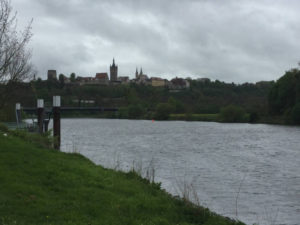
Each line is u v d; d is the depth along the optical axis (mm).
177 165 31531
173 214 10867
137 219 10023
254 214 17062
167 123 132000
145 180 15219
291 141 56938
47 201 10094
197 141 58188
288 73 109375
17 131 22062
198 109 166750
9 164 13062
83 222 9102
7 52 20359
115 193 12055
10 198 9844
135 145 50562
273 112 114438
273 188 22750
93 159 34000
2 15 19047
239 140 59500
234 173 27922
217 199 19594
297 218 16500
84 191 11570
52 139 23000
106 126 111312
